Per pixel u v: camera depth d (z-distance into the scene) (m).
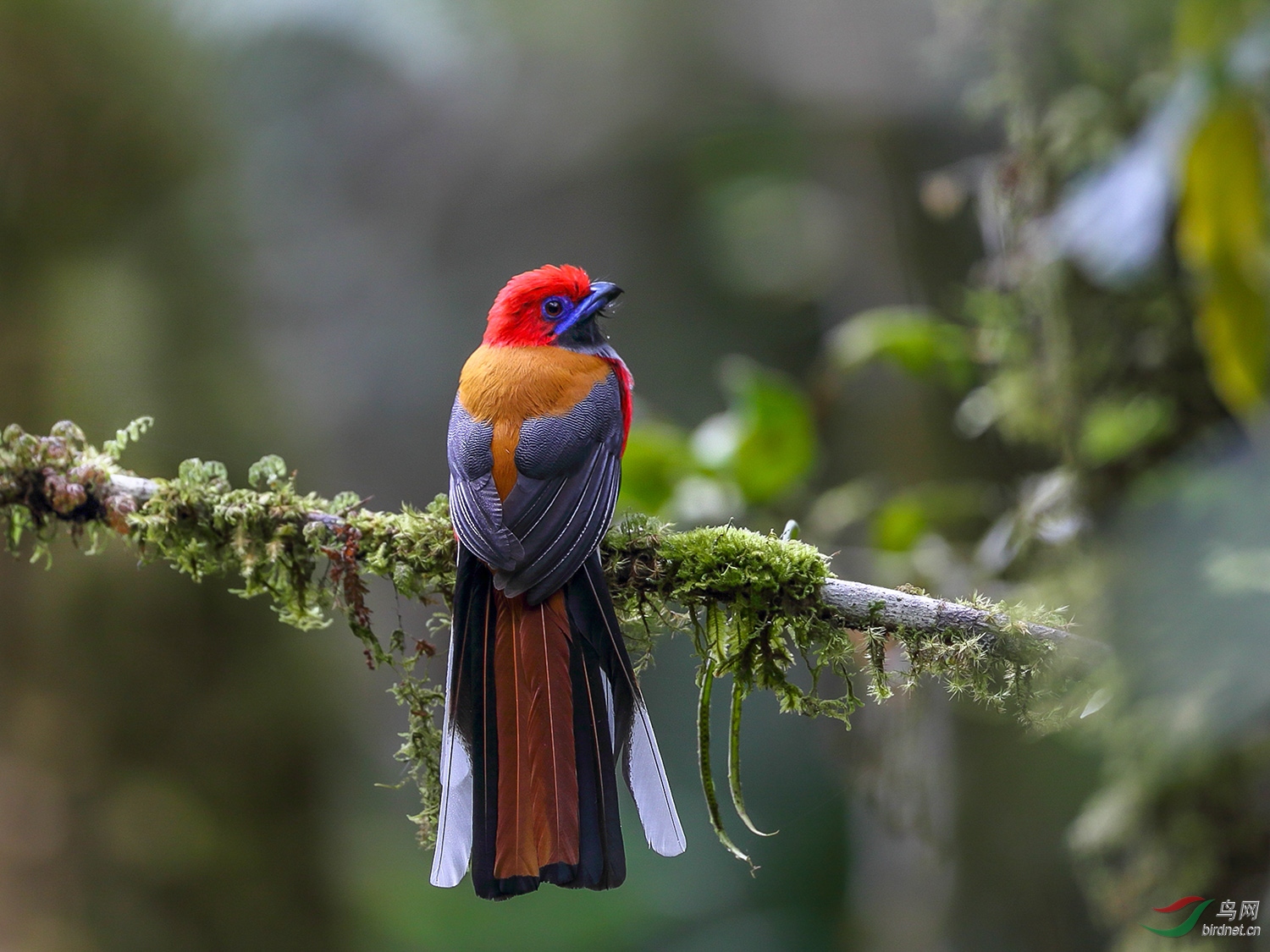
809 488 13.46
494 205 19.33
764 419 9.33
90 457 6.62
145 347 12.21
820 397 9.84
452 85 15.29
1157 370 7.84
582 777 5.66
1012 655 5.77
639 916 15.22
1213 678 6.26
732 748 6.04
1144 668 6.59
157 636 11.45
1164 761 6.89
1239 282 6.41
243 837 11.62
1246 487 6.55
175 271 12.52
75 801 11.09
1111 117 7.97
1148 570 6.67
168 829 11.23
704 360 20.69
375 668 6.48
